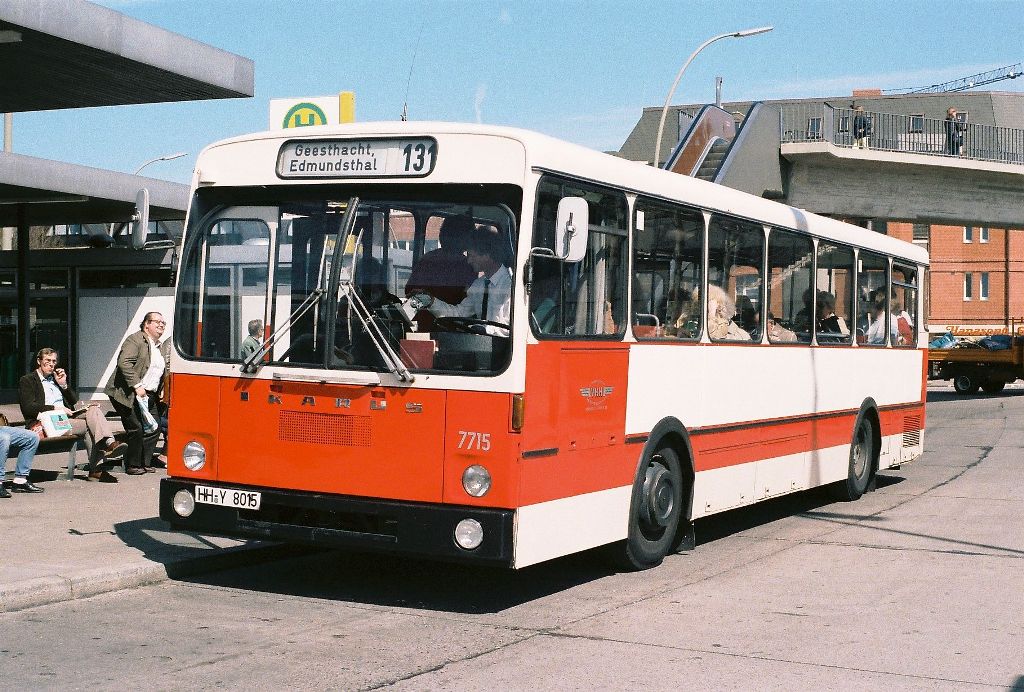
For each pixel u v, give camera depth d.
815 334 13.25
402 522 7.78
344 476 7.98
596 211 8.75
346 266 8.07
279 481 8.18
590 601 8.60
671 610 8.32
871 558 10.62
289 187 8.32
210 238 8.53
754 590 9.09
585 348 8.51
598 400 8.72
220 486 8.36
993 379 45.91
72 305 24.17
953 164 38.72
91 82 16.08
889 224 88.56
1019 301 85.75
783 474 12.48
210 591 8.70
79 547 9.64
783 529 12.49
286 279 8.27
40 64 15.01
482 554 7.63
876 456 15.53
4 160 18.81
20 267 22.52
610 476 8.97
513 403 7.66
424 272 7.93
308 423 8.09
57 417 13.22
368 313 7.99
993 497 15.31
